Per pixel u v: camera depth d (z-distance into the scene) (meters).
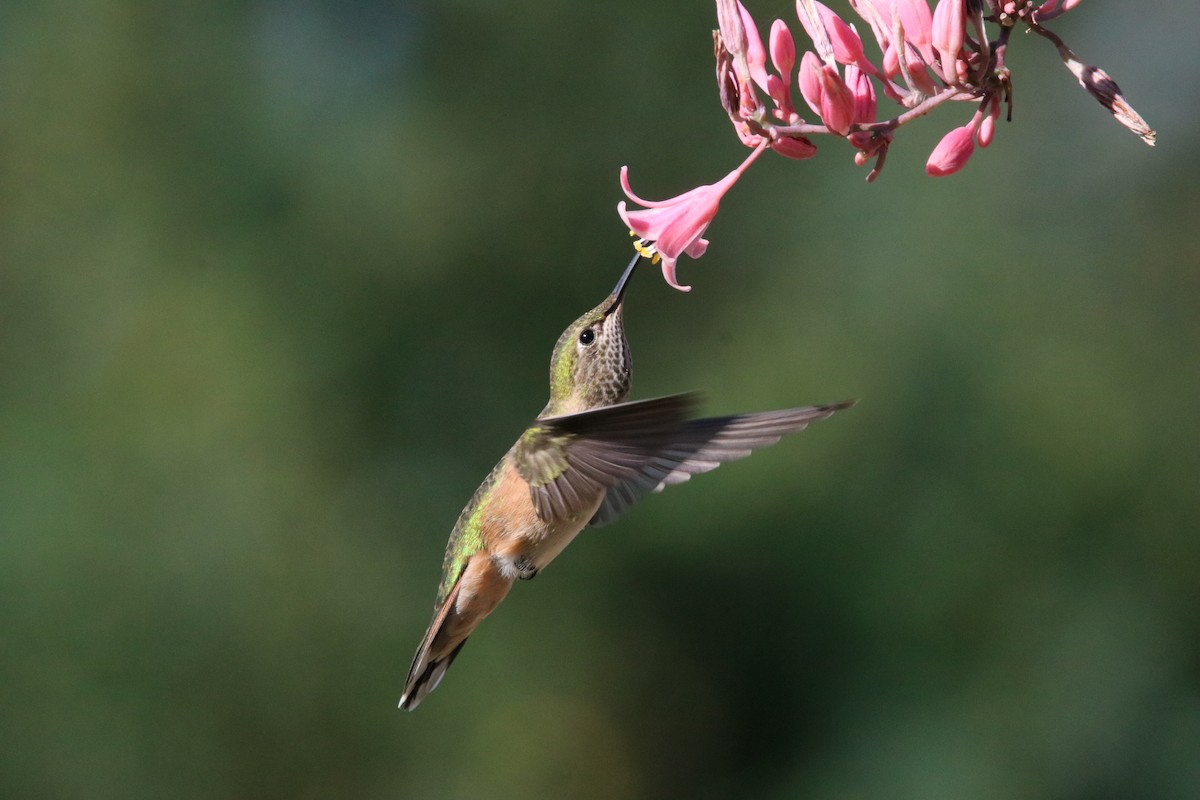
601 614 15.01
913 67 4.00
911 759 13.77
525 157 15.54
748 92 4.06
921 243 14.64
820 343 14.71
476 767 13.98
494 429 15.10
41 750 12.59
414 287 15.10
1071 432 13.82
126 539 13.27
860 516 14.38
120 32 15.30
